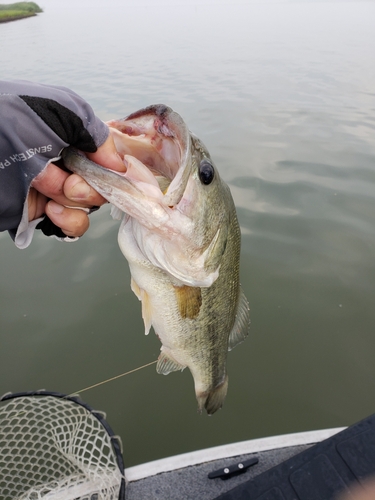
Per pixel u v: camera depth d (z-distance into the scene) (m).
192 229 0.35
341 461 0.36
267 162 1.45
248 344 0.81
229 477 0.43
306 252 1.02
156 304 0.40
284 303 0.89
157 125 0.35
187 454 0.45
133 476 0.43
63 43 5.57
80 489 0.40
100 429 0.43
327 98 2.28
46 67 3.62
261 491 0.35
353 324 0.83
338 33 6.15
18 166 0.25
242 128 1.80
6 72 3.36
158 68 3.42
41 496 0.41
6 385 0.72
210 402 0.51
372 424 0.38
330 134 1.72
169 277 0.39
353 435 0.38
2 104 0.24
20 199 0.27
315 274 0.96
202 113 2.03
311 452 0.37
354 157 1.48
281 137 1.69
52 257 1.01
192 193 0.34
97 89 2.67
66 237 0.33
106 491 0.40
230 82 2.77
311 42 4.98
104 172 0.29
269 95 2.36
